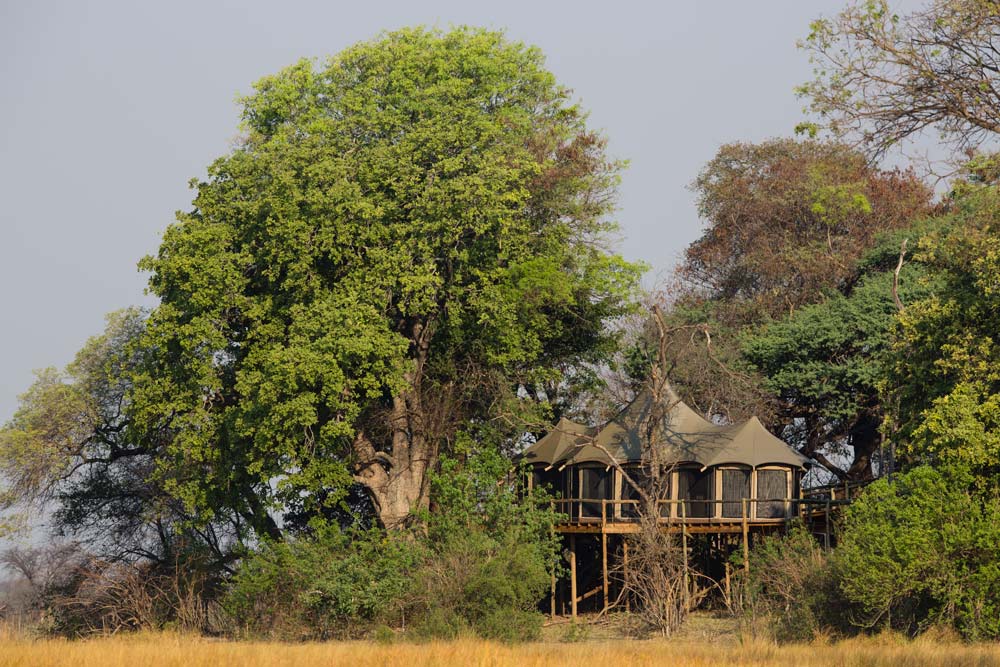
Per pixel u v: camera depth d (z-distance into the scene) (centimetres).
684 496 13725
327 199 12481
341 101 13462
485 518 12475
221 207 13125
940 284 14350
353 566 11694
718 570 14050
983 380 10569
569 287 14225
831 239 19012
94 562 13688
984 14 12006
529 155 13900
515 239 13688
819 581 10481
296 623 11750
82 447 14150
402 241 12850
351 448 13500
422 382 14262
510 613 11100
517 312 14038
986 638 9438
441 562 11506
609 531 12925
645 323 17450
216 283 12625
